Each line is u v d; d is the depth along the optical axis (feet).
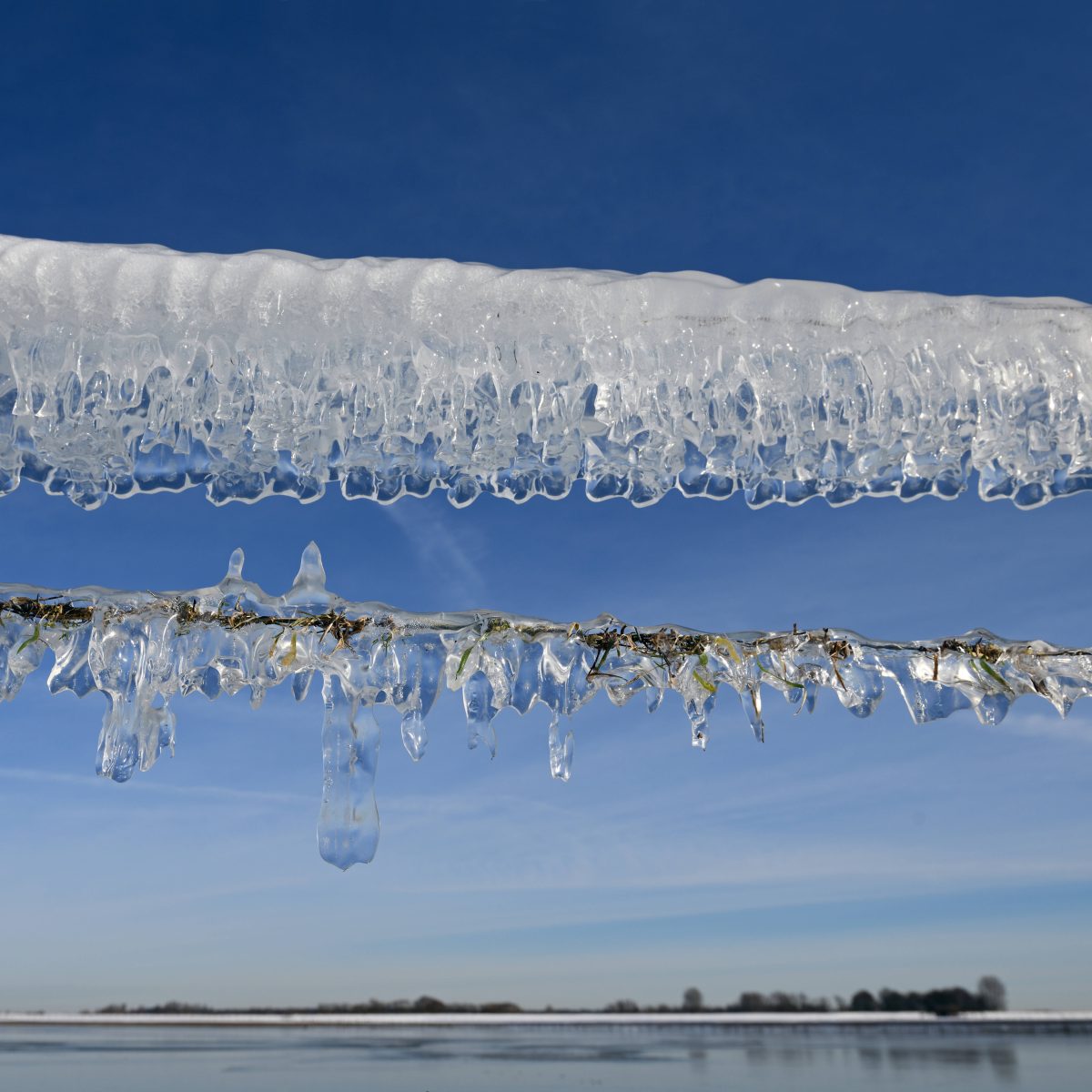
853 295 6.11
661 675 6.81
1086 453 6.41
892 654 7.16
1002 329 6.20
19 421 5.50
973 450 6.40
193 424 5.67
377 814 6.11
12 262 5.28
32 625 6.01
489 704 6.50
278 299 5.52
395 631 6.40
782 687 6.97
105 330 5.41
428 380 5.76
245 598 6.32
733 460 6.22
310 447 5.79
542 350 5.79
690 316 5.91
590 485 6.27
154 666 6.03
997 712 7.27
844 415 6.15
